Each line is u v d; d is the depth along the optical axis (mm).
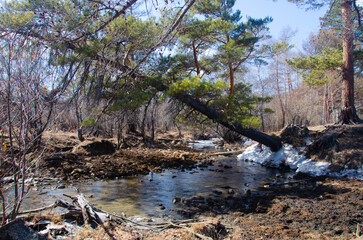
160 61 15984
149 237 5094
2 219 4902
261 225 6586
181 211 7688
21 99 4531
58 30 8570
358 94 33844
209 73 22656
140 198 9008
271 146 16984
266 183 11609
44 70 5398
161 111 24297
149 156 17594
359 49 21594
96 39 11922
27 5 10062
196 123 18625
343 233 6055
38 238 4262
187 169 14820
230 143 28484
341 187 10117
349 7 14984
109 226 5426
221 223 6719
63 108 7352
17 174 4902
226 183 11562
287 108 40031
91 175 11906
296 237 5844
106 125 20969
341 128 15633
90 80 13602
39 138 5129
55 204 6371
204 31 17094
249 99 15508
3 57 4504
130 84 13797
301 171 13867
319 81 22203
